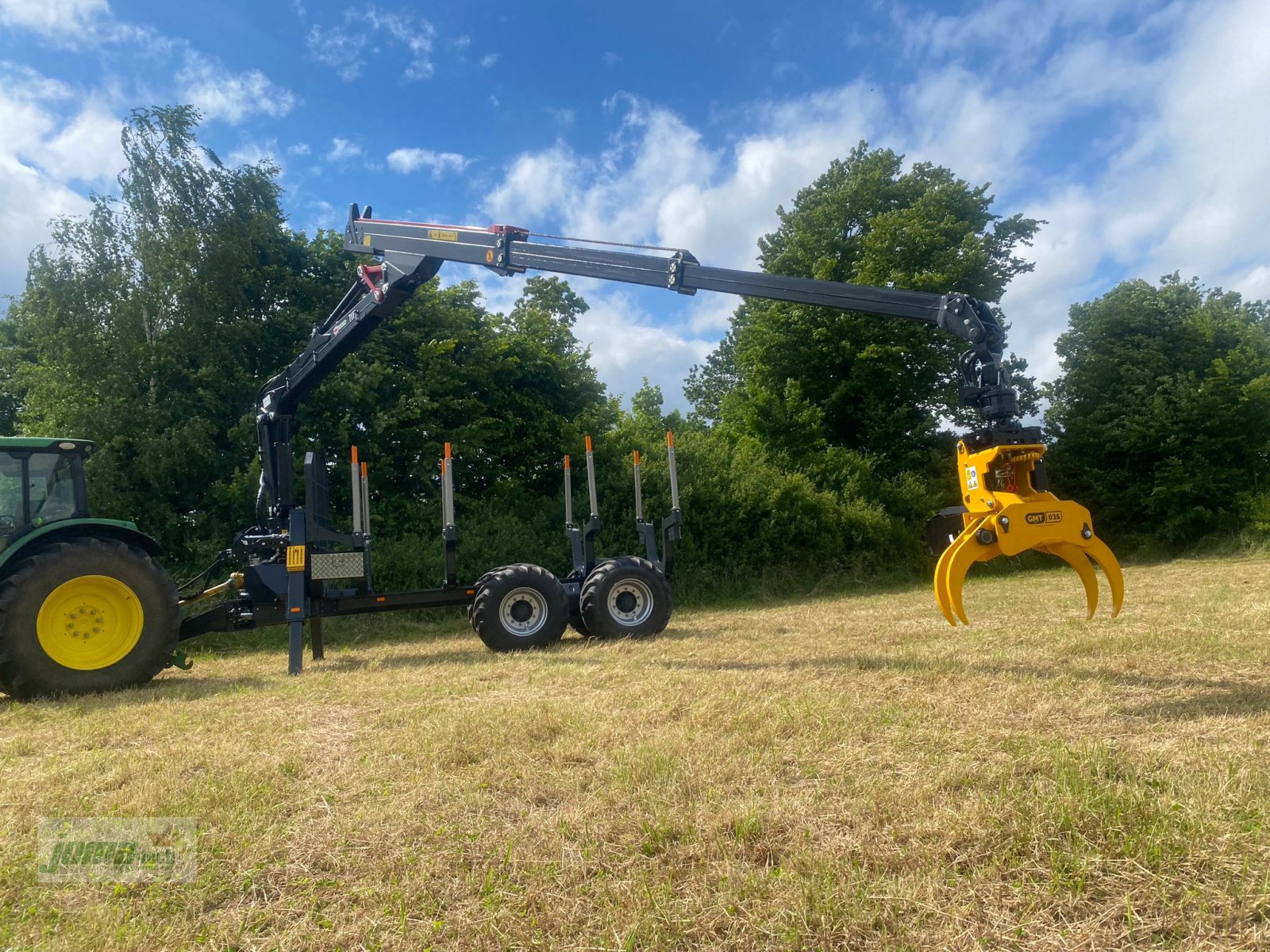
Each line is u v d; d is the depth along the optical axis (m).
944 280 20.20
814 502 16.55
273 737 4.36
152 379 12.34
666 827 2.81
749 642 7.86
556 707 4.74
